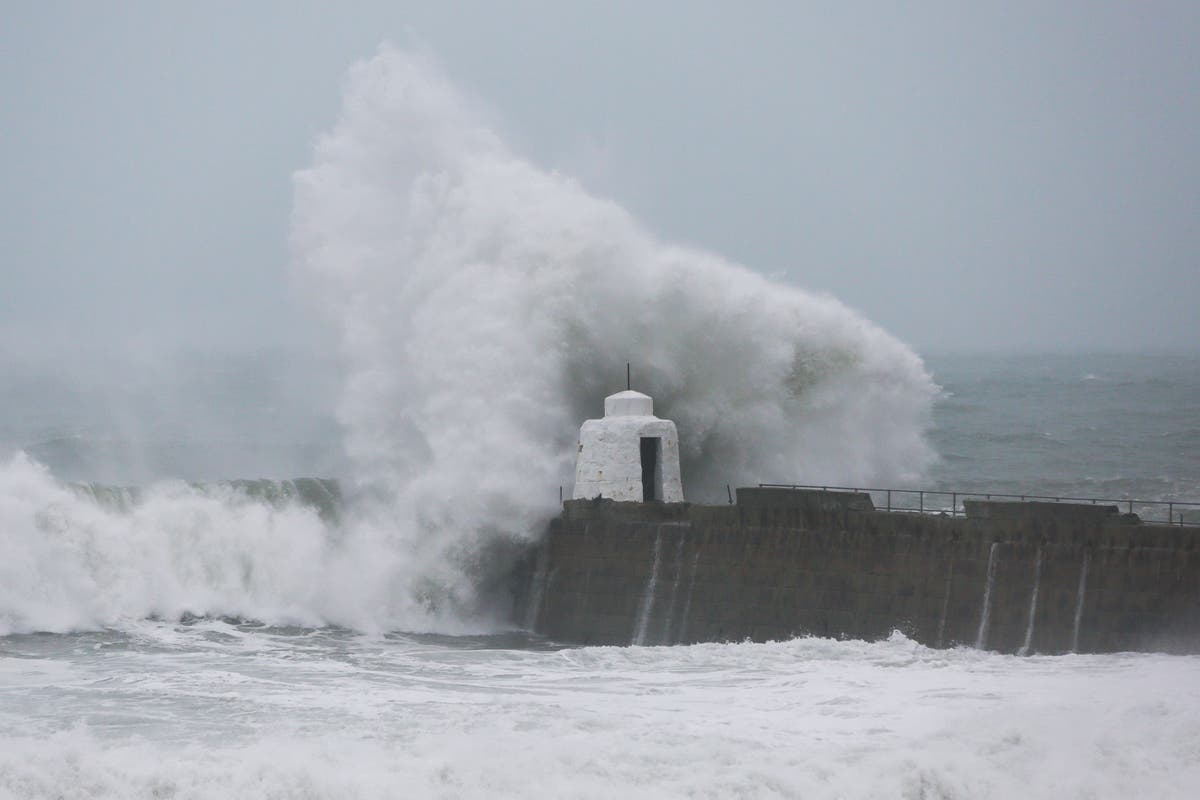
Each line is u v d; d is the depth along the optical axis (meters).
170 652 106.81
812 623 106.56
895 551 105.00
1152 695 86.94
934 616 102.94
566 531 118.50
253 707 88.88
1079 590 99.44
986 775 75.94
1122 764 77.19
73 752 74.62
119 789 71.62
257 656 106.19
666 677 97.56
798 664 99.06
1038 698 87.94
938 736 81.38
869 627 104.75
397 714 87.00
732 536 110.44
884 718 85.50
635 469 120.06
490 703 90.12
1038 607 100.25
